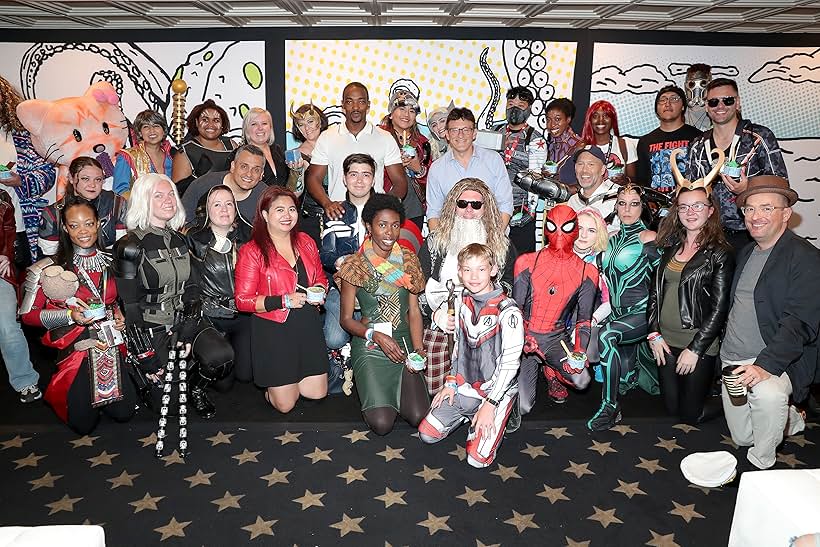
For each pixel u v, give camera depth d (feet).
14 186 19.43
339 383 16.20
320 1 18.07
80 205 13.52
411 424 13.94
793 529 8.13
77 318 13.23
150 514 11.07
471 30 22.97
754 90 23.79
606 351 14.32
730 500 11.53
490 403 12.38
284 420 14.53
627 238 14.73
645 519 10.98
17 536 7.86
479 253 12.24
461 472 12.44
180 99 22.34
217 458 12.92
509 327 12.30
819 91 23.95
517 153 20.44
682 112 20.76
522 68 23.36
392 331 14.29
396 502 11.44
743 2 17.97
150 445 13.43
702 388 14.11
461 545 10.30
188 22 21.61
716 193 18.03
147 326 13.73
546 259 14.03
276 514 11.09
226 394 15.97
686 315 14.10
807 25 21.67
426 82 23.45
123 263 13.55
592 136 20.01
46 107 20.22
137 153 18.80
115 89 23.17
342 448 13.33
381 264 14.10
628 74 23.49
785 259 12.46
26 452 13.14
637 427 14.30
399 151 19.24
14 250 16.21
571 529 10.71
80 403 13.48
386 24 22.47
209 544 10.30
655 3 18.21
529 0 17.85
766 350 12.20
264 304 14.05
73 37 22.74
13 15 20.02
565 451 13.24
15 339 15.20
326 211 16.71
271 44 22.99
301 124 19.93
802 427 13.82
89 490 11.78
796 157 24.50
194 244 14.83
